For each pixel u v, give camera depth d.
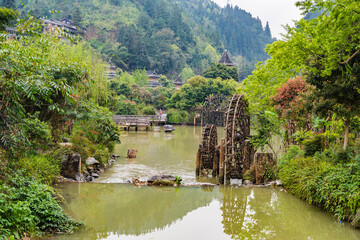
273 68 18.14
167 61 131.00
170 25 163.00
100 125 16.23
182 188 12.77
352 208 8.62
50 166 11.80
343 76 10.78
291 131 16.58
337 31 10.50
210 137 16.03
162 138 32.28
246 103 16.06
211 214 9.91
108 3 165.25
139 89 64.88
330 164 10.81
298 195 11.28
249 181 13.56
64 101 10.41
